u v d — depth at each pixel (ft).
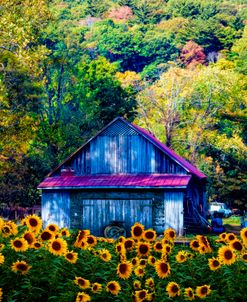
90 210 103.91
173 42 342.85
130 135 107.14
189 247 31.48
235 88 230.27
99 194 103.71
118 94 191.31
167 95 188.96
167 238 31.04
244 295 23.67
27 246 23.75
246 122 230.89
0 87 106.42
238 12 357.82
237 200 181.78
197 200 122.42
